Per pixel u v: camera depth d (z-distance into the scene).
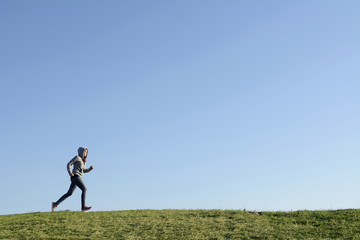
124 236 15.54
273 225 17.77
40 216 18.39
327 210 20.80
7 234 15.55
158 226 17.09
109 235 15.70
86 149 20.12
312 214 19.75
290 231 16.78
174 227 16.97
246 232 16.44
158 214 19.50
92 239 15.11
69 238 15.17
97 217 18.42
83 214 19.00
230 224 17.69
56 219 17.73
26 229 16.27
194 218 18.69
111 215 18.98
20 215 19.17
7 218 18.39
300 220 18.70
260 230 16.81
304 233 16.56
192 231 16.38
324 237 16.06
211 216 19.33
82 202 19.47
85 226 16.77
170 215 19.25
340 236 16.14
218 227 17.14
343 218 18.77
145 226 17.06
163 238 15.45
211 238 15.59
